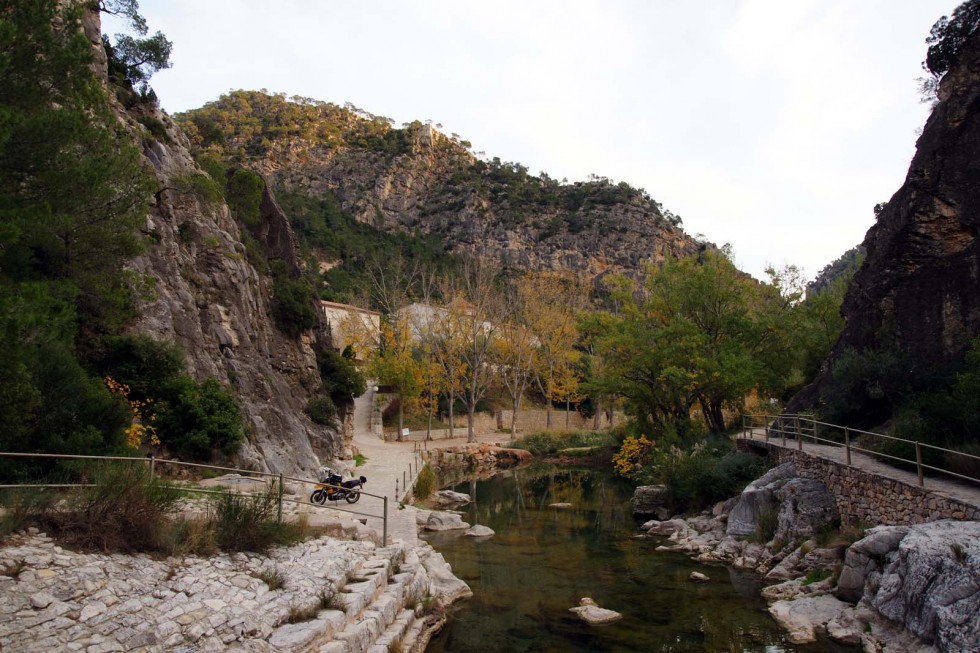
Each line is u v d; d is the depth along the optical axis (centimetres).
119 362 1716
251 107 18438
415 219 16538
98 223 1385
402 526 1702
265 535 1002
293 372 3155
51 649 577
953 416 1409
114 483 829
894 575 1009
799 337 3128
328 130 17738
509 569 1614
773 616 1200
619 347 3297
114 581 711
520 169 19288
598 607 1286
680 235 17262
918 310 1969
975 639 801
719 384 2925
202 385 1853
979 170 1930
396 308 5591
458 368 5394
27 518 739
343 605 932
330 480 1867
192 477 1600
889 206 2309
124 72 2894
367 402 6222
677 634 1138
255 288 2902
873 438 1786
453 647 1096
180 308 2070
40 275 1307
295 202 11094
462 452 4600
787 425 2469
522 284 6875
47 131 1109
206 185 2520
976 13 2211
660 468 2408
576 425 6712
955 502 1073
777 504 1706
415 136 18538
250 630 761
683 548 1802
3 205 1059
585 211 16838
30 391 1036
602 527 2181
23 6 1169
